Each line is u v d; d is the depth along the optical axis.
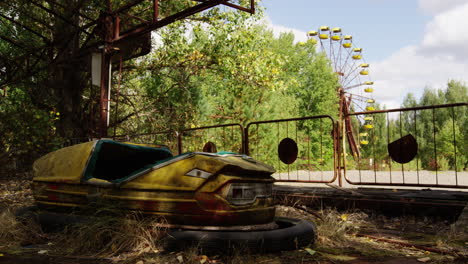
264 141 17.06
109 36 10.99
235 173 3.72
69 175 4.32
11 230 4.28
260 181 3.90
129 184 3.93
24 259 3.49
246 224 3.74
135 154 4.96
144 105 18.38
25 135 12.14
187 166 3.80
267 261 3.37
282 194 7.11
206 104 19.73
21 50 14.35
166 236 3.60
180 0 16.34
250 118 16.30
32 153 12.61
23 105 12.59
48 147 12.77
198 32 17.97
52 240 4.11
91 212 4.07
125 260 3.40
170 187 3.75
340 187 7.46
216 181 3.62
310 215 6.09
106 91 11.07
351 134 37.78
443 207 5.59
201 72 18.73
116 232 3.76
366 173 17.39
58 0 13.18
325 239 4.24
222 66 17.39
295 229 3.86
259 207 3.86
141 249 3.61
